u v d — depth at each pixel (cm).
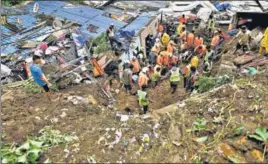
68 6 2338
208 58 1859
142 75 1594
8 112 1362
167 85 1772
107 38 1991
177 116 1277
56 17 2161
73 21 2148
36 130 1258
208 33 2264
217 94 1391
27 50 1780
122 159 1099
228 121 1227
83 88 1580
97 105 1443
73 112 1355
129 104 1598
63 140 1186
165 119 1266
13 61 1694
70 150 1141
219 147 1127
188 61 1961
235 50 1934
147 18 2319
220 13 2511
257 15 2234
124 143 1153
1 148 1155
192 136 1183
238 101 1323
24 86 1553
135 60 1722
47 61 1742
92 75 1725
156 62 1869
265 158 1116
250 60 1750
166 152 1125
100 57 1825
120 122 1273
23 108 1391
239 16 2267
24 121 1306
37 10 2233
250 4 2595
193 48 2023
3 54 1727
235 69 1694
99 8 2480
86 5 2495
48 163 1091
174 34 2258
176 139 1176
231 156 1101
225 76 1565
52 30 1981
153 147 1141
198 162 1086
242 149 1126
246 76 1542
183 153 1121
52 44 1875
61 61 1761
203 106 1322
